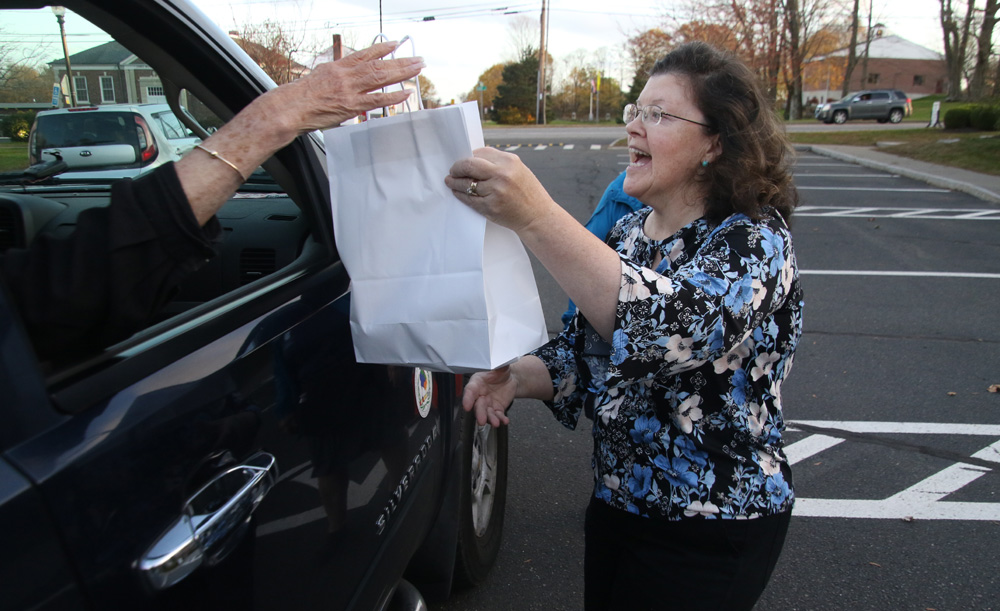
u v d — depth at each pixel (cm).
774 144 123
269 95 94
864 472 316
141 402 84
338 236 112
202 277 170
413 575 196
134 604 74
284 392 109
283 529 102
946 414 372
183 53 126
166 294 88
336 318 135
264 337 112
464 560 214
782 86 3691
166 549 78
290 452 107
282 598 100
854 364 439
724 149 122
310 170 153
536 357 158
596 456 143
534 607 231
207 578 85
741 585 130
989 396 394
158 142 158
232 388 98
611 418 134
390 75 100
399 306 108
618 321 108
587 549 152
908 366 436
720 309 110
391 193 107
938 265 682
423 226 106
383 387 144
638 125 128
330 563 115
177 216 83
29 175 156
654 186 129
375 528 134
